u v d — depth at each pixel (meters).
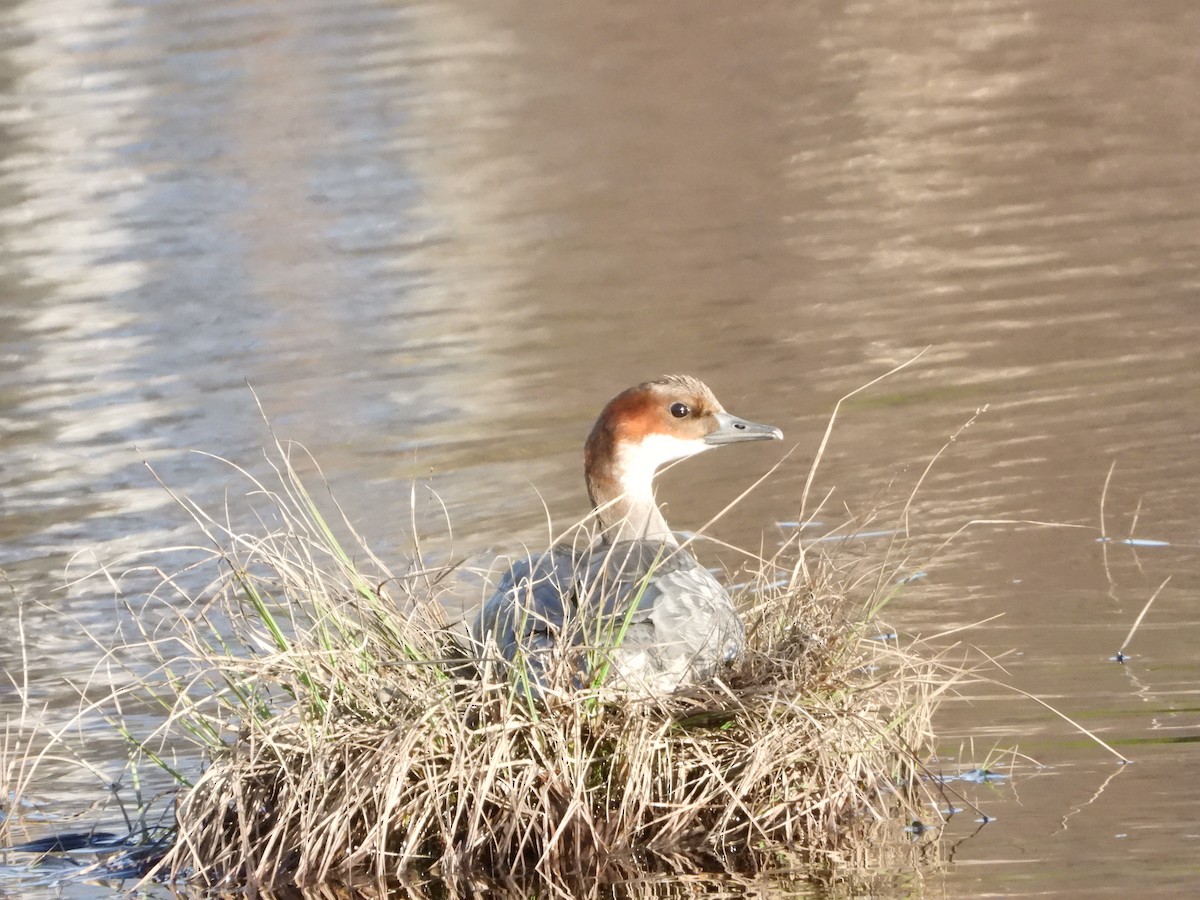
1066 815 8.02
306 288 18.45
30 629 11.40
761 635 9.19
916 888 7.50
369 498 12.94
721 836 8.16
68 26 29.67
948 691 9.34
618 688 8.22
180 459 14.27
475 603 10.55
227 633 10.63
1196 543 11.02
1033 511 11.73
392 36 27.92
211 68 26.56
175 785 9.19
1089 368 14.32
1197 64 23.14
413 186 21.36
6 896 8.16
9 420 15.62
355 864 8.18
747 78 24.72
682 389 10.01
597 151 22.12
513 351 16.03
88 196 22.06
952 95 23.06
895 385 14.38
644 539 9.24
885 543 11.41
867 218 18.94
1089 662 9.53
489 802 8.27
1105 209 18.34
